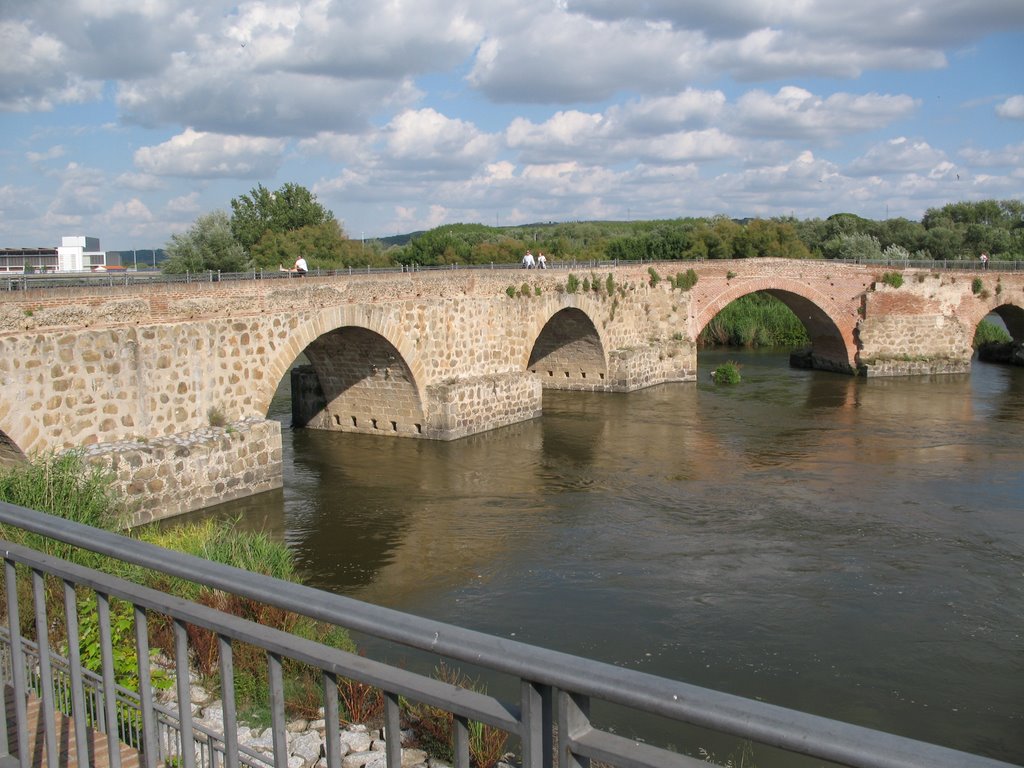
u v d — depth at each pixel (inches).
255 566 672.4
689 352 2074.3
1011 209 4010.8
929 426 1550.2
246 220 3218.5
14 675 209.5
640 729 535.8
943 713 590.6
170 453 960.9
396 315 1327.5
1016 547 914.7
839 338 2207.2
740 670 645.9
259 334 1101.1
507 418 1558.8
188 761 178.1
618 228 4995.1
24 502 591.8
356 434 1475.1
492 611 754.8
